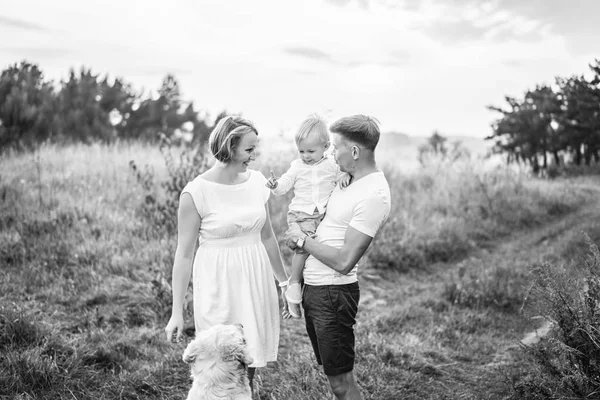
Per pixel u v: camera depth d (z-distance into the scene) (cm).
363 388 427
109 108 1711
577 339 373
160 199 852
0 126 1251
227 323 334
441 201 1145
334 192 327
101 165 1027
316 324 323
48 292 561
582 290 390
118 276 611
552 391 372
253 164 988
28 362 400
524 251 906
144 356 461
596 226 922
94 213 777
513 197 1269
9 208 746
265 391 422
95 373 421
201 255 339
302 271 334
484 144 2462
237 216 330
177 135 1789
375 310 622
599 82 1352
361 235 304
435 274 783
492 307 625
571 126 1955
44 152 1109
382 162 1416
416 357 480
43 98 1442
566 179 1855
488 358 497
